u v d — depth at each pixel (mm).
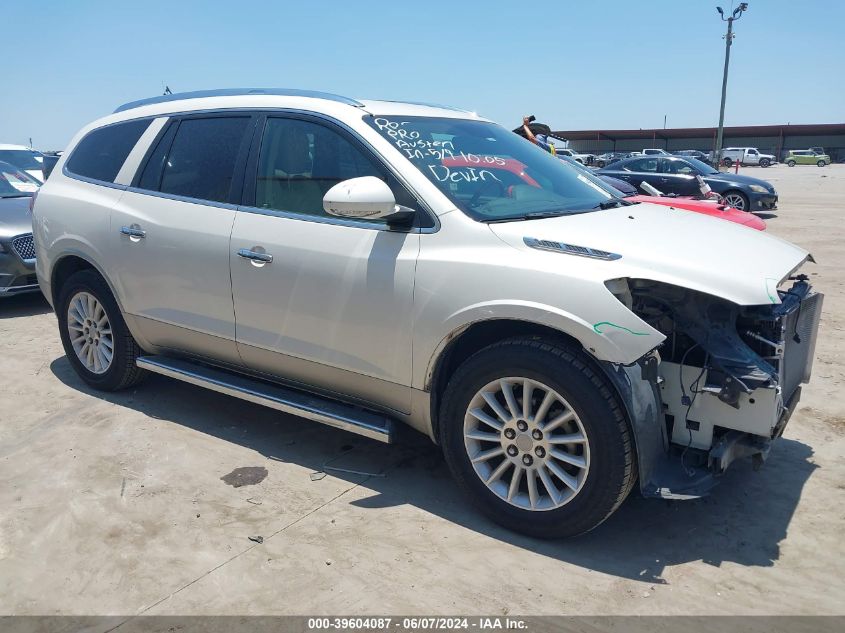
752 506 3311
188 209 3906
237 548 2984
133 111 4473
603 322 2682
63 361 5488
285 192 3607
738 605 2625
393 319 3188
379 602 2646
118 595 2699
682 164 16625
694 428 2938
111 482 3545
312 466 3732
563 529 2932
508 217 3174
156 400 4613
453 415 3135
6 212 7348
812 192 25125
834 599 2654
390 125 3498
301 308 3465
